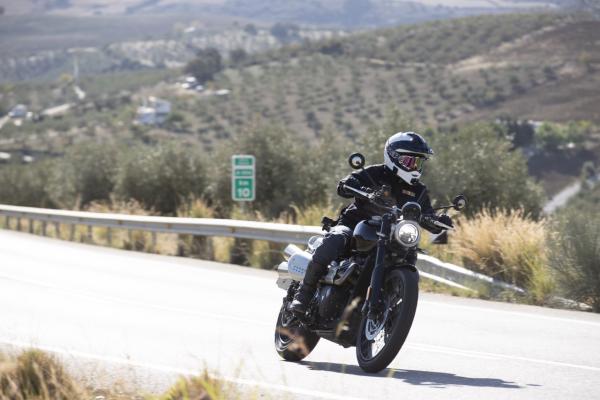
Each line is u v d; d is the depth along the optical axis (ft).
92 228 232.53
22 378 50.44
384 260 59.36
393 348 58.34
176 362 65.41
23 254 167.12
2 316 88.33
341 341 63.31
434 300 107.76
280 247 152.87
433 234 62.28
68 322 85.61
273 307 99.86
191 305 100.68
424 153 61.87
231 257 160.76
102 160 297.12
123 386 53.57
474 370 64.44
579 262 107.76
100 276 130.41
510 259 119.44
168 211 256.93
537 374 62.95
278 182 231.71
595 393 55.83
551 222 130.00
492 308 101.50
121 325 84.58
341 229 64.13
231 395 47.55
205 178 255.70
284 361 67.05
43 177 337.11
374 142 183.83
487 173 181.06
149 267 146.20
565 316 96.12
